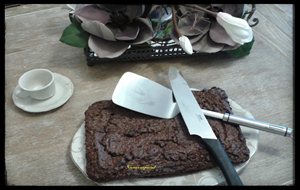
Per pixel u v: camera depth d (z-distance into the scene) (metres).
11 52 0.63
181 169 0.44
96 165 0.43
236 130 0.48
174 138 0.46
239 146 0.46
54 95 0.55
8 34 0.66
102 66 0.61
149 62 0.63
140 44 0.58
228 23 0.54
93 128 0.47
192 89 0.55
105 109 0.49
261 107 0.56
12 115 0.53
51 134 0.51
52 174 0.47
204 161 0.45
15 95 0.55
